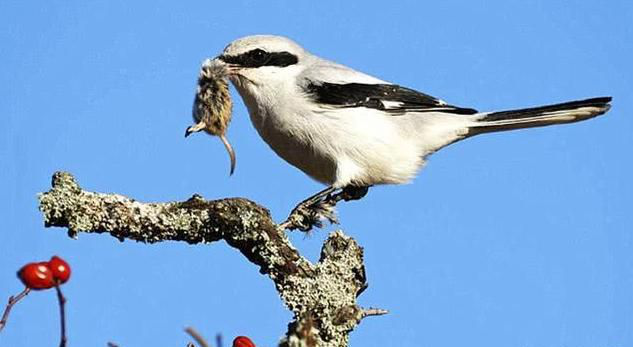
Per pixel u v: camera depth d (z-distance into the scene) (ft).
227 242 27.50
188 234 27.02
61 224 26.32
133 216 26.50
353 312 26.61
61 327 15.94
